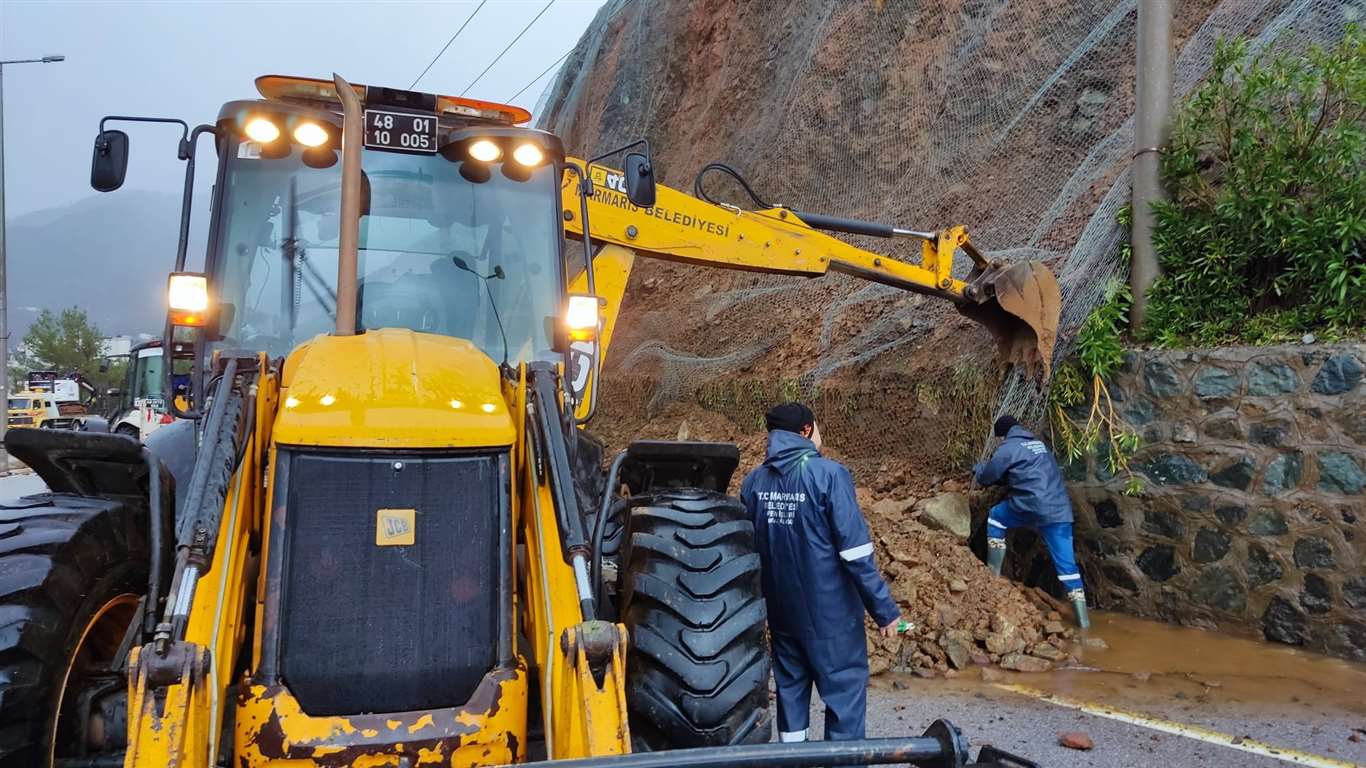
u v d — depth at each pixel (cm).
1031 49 1001
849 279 1035
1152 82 678
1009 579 666
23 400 2862
